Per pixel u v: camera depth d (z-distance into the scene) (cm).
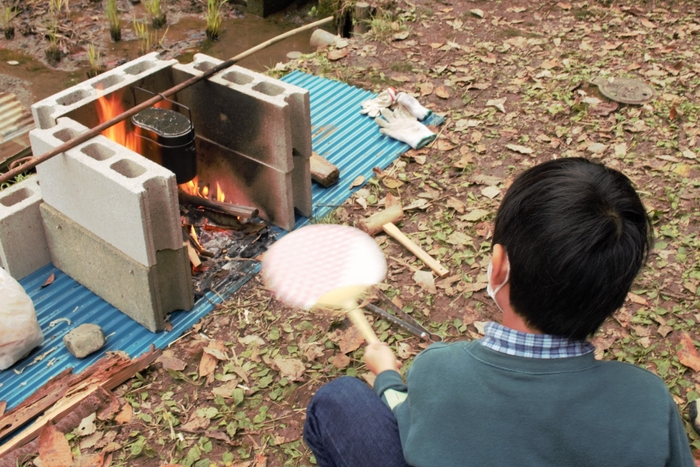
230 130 416
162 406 327
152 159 393
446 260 406
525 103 551
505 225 129
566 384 124
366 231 420
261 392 333
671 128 513
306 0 907
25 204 382
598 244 120
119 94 399
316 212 448
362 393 152
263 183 424
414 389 134
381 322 364
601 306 123
